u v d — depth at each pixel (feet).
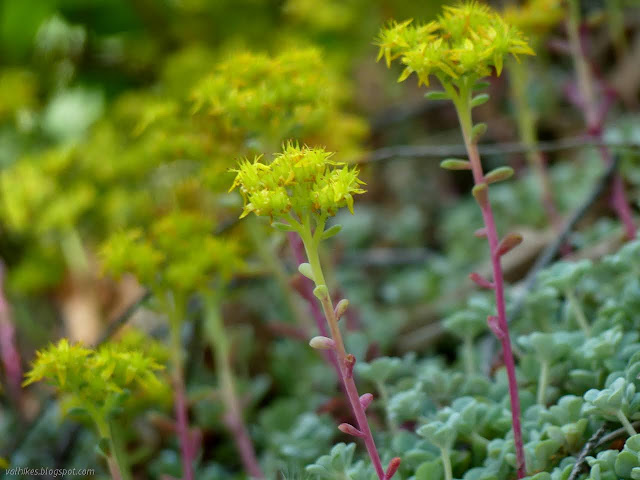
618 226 2.01
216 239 1.66
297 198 1.33
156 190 2.11
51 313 2.37
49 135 2.76
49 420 1.93
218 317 1.71
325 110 1.66
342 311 1.34
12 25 2.68
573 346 1.59
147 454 1.76
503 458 1.47
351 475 1.48
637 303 1.61
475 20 1.40
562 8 1.80
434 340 2.04
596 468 1.41
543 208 2.34
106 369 1.44
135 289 2.38
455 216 2.58
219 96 1.60
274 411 1.84
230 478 1.76
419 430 1.46
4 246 2.30
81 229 2.24
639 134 2.29
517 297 1.73
